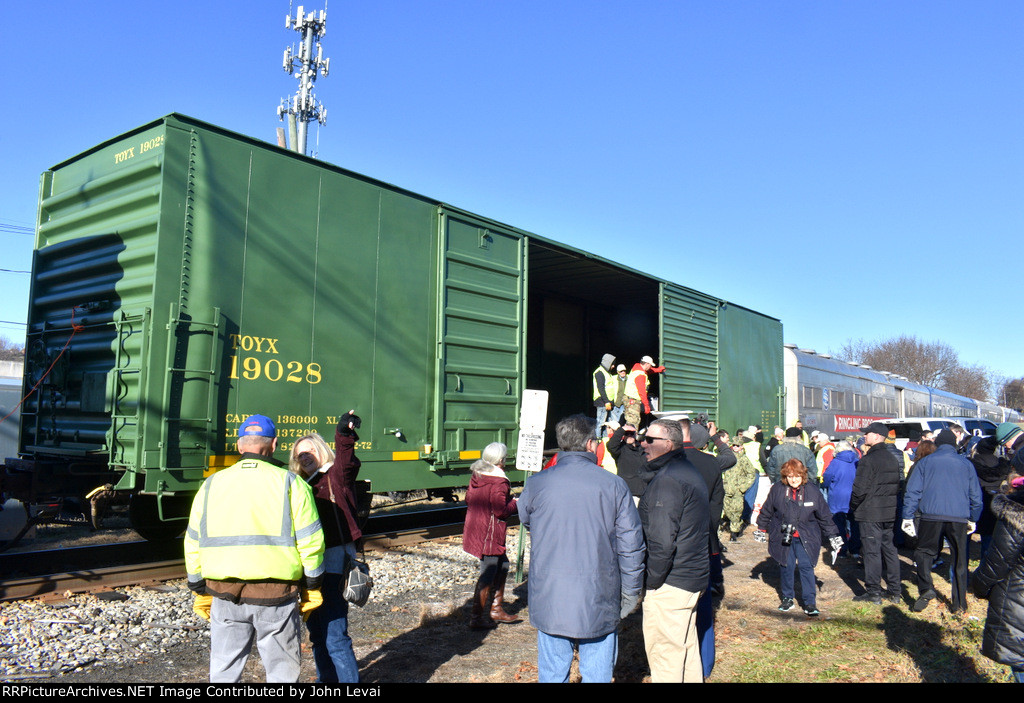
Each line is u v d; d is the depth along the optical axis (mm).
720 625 6082
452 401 8750
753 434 10977
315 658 3863
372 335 7871
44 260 7941
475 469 5812
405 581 7066
